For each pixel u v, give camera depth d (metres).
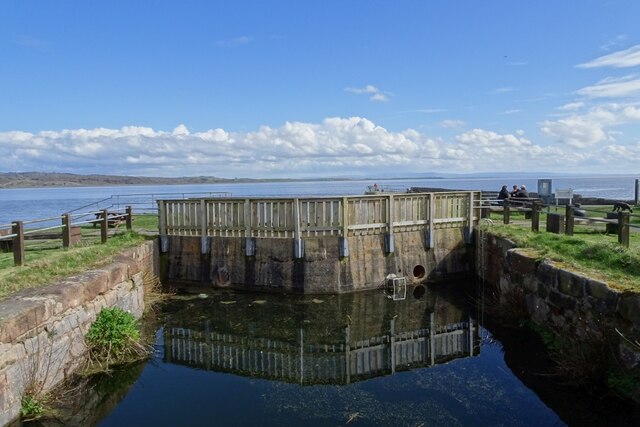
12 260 12.02
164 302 15.04
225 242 16.41
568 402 8.58
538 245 13.41
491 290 16.09
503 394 9.02
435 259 17.34
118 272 12.02
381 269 16.34
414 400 8.87
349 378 9.96
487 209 19.20
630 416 7.82
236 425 8.00
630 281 9.04
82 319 9.86
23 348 7.75
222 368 10.54
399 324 13.19
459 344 11.75
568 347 9.76
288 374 10.21
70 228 14.77
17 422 7.56
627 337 8.13
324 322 13.36
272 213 15.79
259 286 16.05
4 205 63.34
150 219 24.61
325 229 15.64
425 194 17.02
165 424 8.08
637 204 24.58
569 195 23.95
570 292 10.09
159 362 10.84
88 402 8.88
